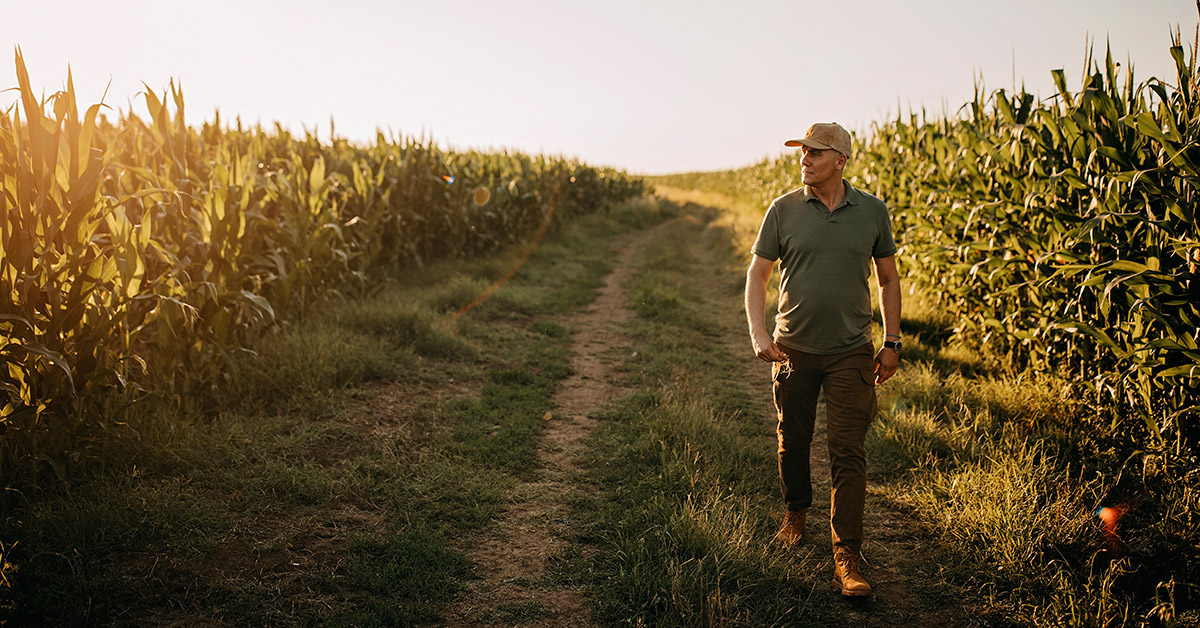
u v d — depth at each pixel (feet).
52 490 9.91
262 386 14.66
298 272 19.62
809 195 9.21
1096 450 12.25
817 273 9.04
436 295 26.27
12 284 9.77
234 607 7.87
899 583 9.11
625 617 8.09
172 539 9.00
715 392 17.25
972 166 18.53
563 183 60.80
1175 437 11.28
